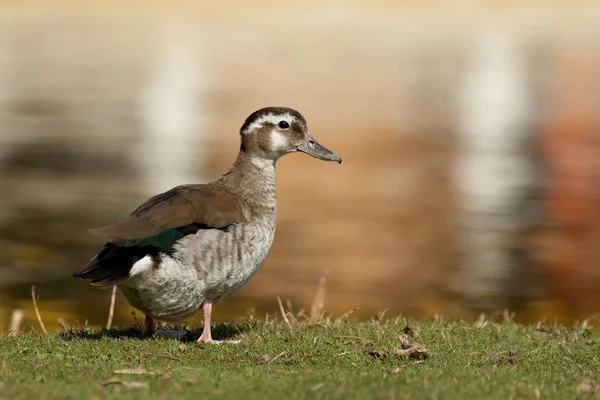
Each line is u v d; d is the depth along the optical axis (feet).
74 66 139.44
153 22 172.76
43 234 62.80
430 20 173.47
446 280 55.52
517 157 91.97
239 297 50.98
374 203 75.10
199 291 28.76
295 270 57.00
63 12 178.60
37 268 55.01
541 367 26.58
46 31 162.71
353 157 91.61
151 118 107.24
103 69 136.98
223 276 28.99
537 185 80.94
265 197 30.81
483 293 52.80
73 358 25.80
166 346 27.91
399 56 151.53
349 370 25.20
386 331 31.24
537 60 147.43
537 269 58.29
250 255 29.68
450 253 61.62
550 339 31.35
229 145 93.04
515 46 157.17
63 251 59.16
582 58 149.18
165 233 27.89
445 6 178.09
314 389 21.89
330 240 64.08
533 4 179.52
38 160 85.71
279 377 23.72
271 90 124.77
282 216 70.54
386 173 85.51
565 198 76.54
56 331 31.91
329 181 82.12
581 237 66.54
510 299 51.96
